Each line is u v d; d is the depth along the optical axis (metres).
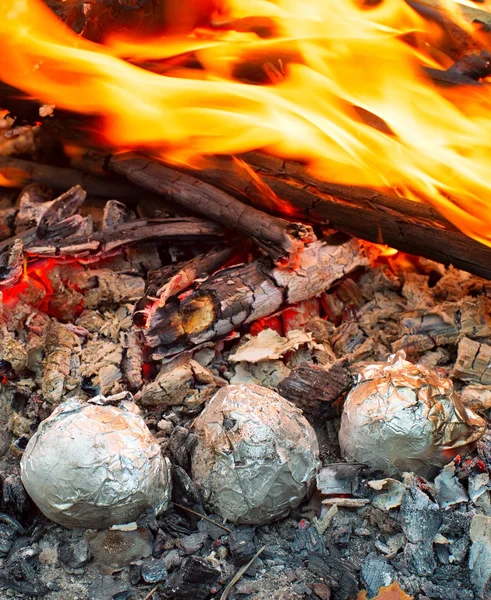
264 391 0.74
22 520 0.73
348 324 0.88
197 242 0.90
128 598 0.70
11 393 0.81
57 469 0.69
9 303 0.83
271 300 0.84
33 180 0.98
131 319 0.85
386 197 0.86
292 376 0.80
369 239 0.88
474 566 0.71
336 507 0.74
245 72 0.94
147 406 0.80
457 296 0.90
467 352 0.84
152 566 0.71
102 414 0.71
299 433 0.73
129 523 0.71
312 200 0.88
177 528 0.73
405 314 0.88
